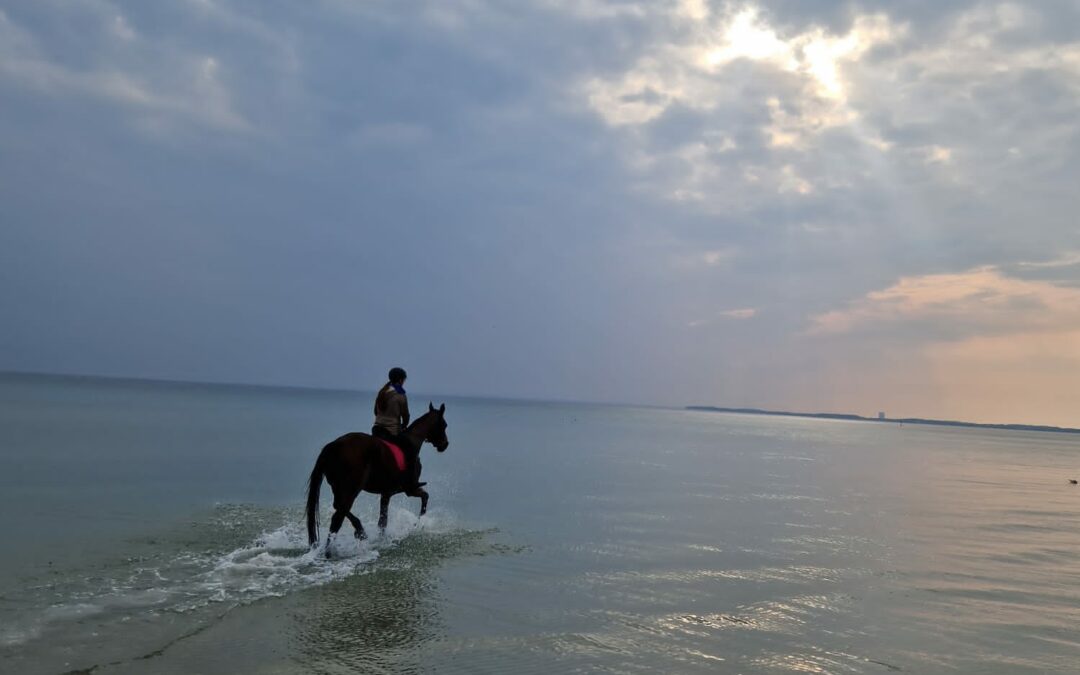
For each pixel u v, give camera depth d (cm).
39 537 959
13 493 1305
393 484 1067
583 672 575
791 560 1046
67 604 682
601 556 1023
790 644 668
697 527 1308
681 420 14588
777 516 1485
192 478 1658
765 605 798
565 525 1271
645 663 602
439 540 1083
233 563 873
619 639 662
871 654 652
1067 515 1759
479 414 10688
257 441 2891
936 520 1541
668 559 1020
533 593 810
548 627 689
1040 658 661
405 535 1112
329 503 1401
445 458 2667
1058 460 5388
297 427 4109
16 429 2794
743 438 6425
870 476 2709
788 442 6041
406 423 1151
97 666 535
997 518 1633
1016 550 1220
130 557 877
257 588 768
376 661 575
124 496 1345
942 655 657
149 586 759
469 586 824
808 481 2359
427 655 596
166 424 3697
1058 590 934
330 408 9006
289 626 651
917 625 747
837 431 12412
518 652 615
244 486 1580
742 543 1165
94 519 1105
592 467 2527
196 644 592
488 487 1809
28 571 791
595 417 12731
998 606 839
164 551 917
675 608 772
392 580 832
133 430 3123
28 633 598
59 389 10038
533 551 1038
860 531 1337
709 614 756
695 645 654
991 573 1020
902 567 1030
